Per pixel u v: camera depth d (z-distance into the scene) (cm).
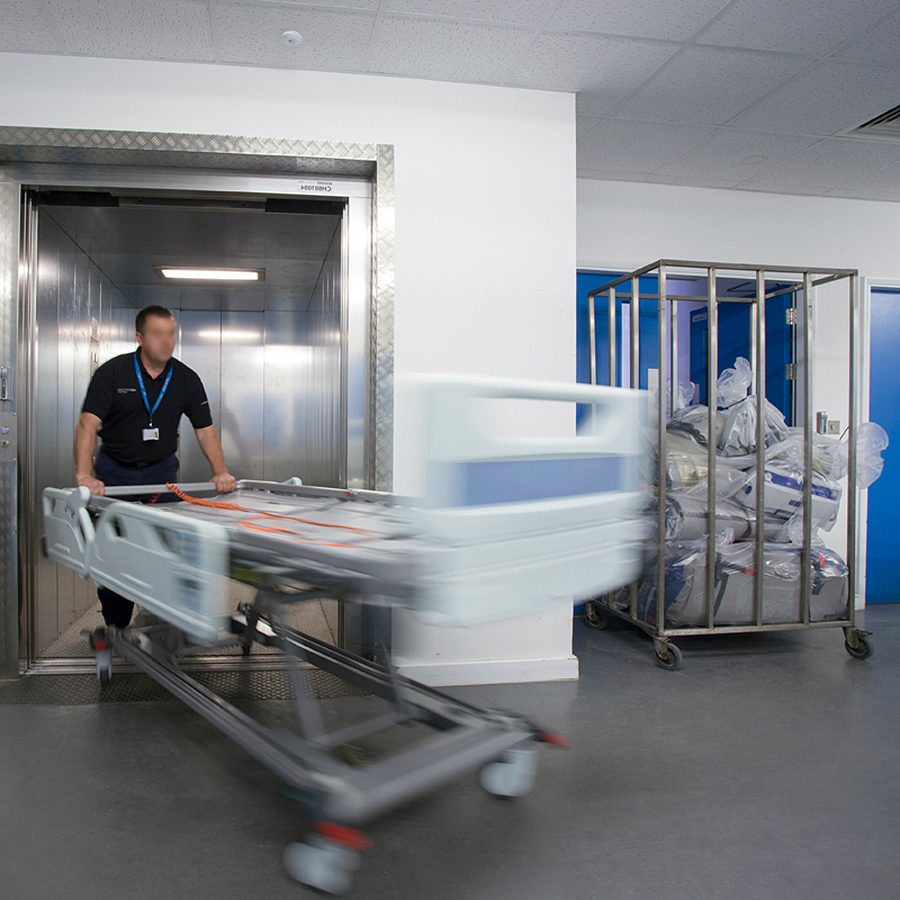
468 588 125
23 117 278
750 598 348
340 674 223
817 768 220
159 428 293
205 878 160
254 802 195
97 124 282
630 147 379
